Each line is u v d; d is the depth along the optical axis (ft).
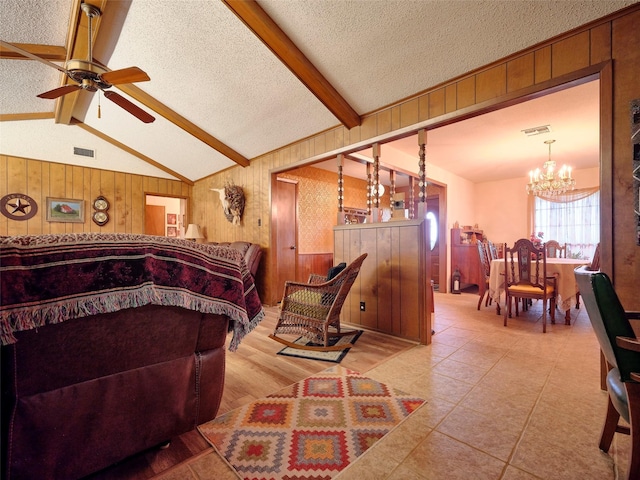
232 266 4.86
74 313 3.31
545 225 20.15
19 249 3.08
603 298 3.48
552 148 14.83
